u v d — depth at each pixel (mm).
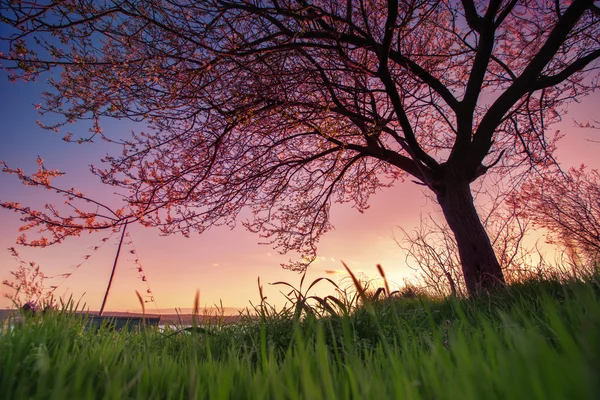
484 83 7805
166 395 1237
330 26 5570
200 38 4664
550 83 6559
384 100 7559
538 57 6020
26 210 5434
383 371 1257
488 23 5988
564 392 564
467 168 6918
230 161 6922
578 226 7883
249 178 7270
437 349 1130
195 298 1349
